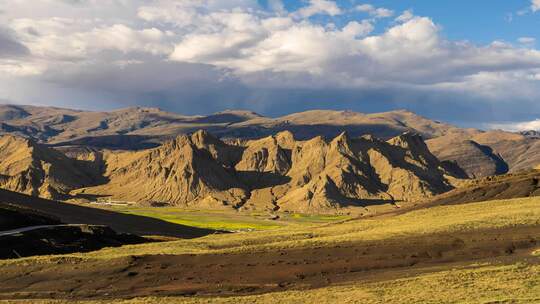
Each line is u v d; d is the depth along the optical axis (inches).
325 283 2169.0
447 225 2947.8
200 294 2127.2
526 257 2233.0
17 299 2128.4
